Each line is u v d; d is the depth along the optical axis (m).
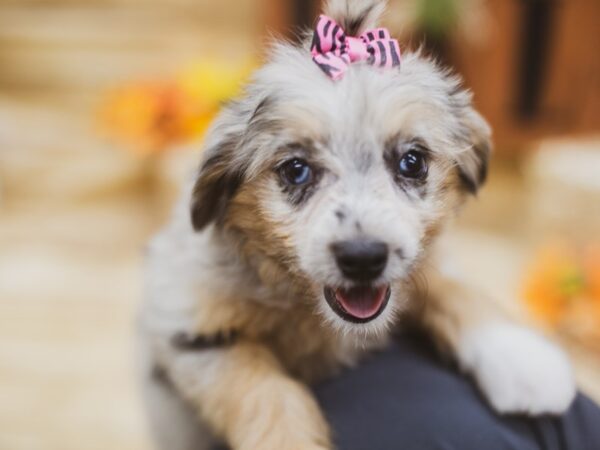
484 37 0.91
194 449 0.37
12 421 0.60
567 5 0.92
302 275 0.31
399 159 0.31
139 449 0.57
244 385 0.32
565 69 0.95
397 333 0.36
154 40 1.23
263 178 0.32
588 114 0.97
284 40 0.34
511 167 0.99
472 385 0.31
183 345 0.34
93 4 1.34
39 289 0.81
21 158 1.06
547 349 0.32
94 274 0.85
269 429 0.30
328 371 0.34
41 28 1.25
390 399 0.30
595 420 0.29
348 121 0.30
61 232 0.96
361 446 0.28
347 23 0.32
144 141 0.82
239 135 0.33
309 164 0.31
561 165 0.83
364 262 0.28
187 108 0.81
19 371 0.67
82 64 1.24
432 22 0.83
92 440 0.58
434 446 0.27
